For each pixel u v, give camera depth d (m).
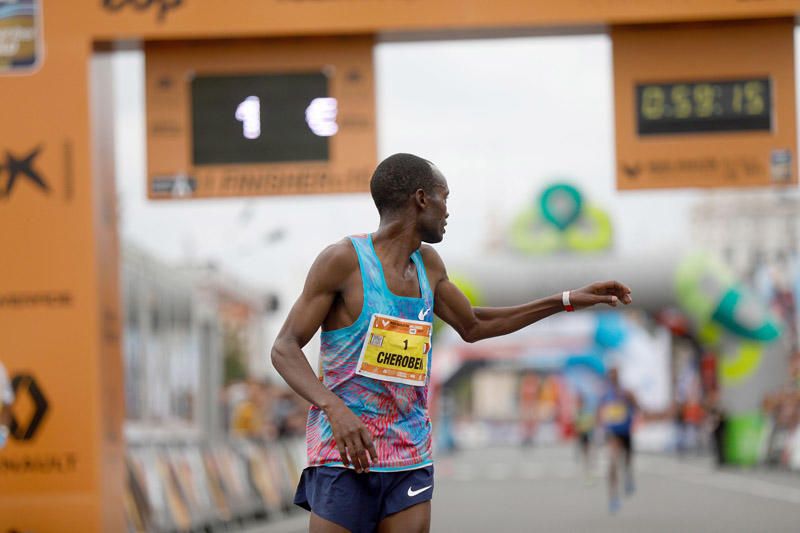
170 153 33.28
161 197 33.28
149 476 37.56
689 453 117.31
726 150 33.44
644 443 133.38
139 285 49.75
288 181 33.19
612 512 48.41
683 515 46.00
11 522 30.95
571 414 164.00
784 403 83.62
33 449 31.16
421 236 15.38
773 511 47.19
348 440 14.42
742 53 33.41
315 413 15.33
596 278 117.12
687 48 33.38
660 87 33.41
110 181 33.28
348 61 33.00
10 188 31.58
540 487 69.12
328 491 14.95
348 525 14.91
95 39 31.56
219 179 33.28
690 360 121.44
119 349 33.47
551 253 117.31
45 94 31.52
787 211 162.62
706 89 33.44
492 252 121.38
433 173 15.41
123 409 33.69
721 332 99.06
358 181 33.16
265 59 33.12
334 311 15.16
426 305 15.33
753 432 88.75
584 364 153.88
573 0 31.47
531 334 154.88
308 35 32.88
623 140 33.53
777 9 31.62
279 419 68.19
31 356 31.31
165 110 33.19
